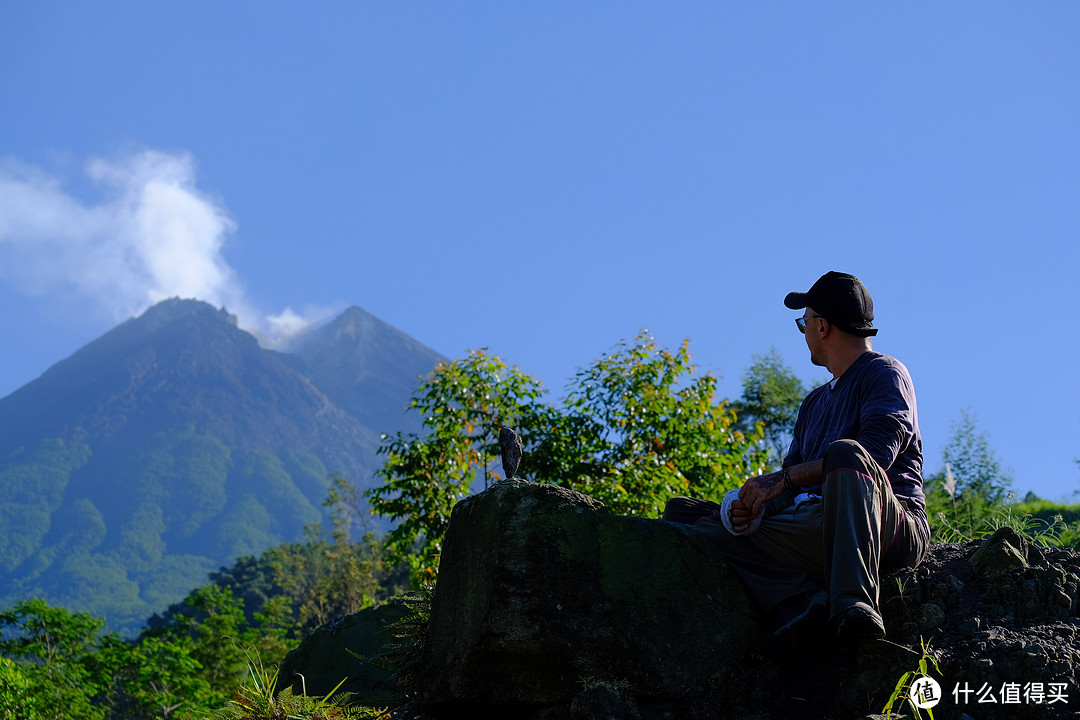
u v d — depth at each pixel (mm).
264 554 98250
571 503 3799
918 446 4023
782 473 3818
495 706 3756
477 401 12156
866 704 3441
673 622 3705
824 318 4188
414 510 11836
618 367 12477
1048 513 10594
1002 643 3449
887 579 3756
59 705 22875
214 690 26906
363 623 6789
